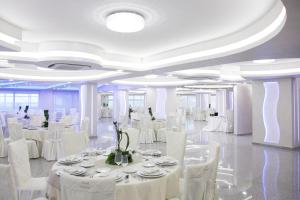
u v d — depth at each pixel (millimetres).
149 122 9727
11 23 4109
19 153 3402
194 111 21672
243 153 7648
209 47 5082
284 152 7859
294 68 7609
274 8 3350
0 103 17375
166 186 2814
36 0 3244
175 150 4348
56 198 2807
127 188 2465
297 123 8789
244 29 4316
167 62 6023
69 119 9188
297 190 4391
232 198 4023
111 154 3348
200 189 2211
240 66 8648
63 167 3098
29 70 9820
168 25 4203
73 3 3334
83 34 4723
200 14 3709
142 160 3500
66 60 5168
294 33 3281
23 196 4016
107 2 3311
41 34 4711
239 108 11742
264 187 4539
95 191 1812
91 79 9883
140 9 3541
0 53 4992
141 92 21047
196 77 8664
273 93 9109
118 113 17344
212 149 3260
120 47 5707
